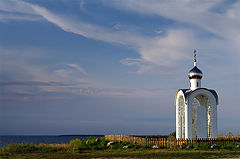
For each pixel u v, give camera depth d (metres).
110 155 28.23
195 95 37.66
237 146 33.31
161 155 27.73
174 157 26.48
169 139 34.31
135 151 31.38
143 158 26.06
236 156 27.12
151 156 27.20
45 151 32.06
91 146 36.09
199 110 39.19
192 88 39.47
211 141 34.16
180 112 39.94
